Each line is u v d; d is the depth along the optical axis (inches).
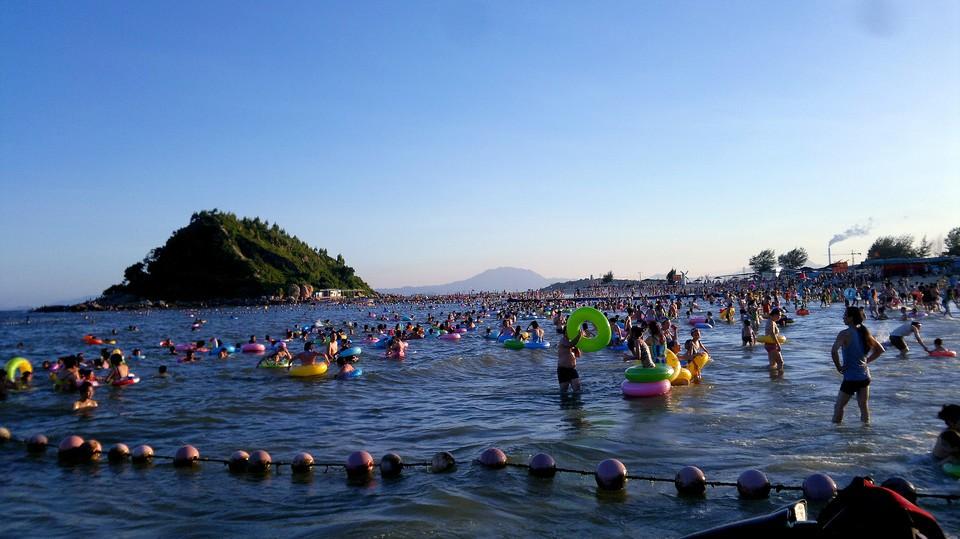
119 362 673.0
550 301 3617.1
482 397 544.4
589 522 227.8
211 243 5541.3
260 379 691.4
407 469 310.8
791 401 448.5
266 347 1125.7
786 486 246.4
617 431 374.6
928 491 243.0
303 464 313.3
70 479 314.0
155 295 5329.7
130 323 2635.3
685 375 543.8
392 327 1846.7
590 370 691.4
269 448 373.1
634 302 2869.1
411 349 1027.9
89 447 352.2
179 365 843.4
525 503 250.4
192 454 334.0
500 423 425.1
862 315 363.6
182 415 487.5
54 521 252.4
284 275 5802.2
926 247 4298.7
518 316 2218.3
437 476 295.0
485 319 2070.6
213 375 730.8
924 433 333.4
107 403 553.9
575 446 337.4
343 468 318.3
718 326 1368.1
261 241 6235.2
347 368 687.1
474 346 1074.7
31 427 459.2
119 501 276.4
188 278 5344.5
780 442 329.7
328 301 5428.2
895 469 273.4
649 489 264.2
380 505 254.5
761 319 1406.3
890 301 1706.4
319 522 236.1
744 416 401.4
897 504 98.9
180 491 288.7
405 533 218.5
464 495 261.4
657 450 326.3
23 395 607.2
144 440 409.1
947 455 279.0
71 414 506.3
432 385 628.7
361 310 3535.9
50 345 1450.5
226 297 5231.3
